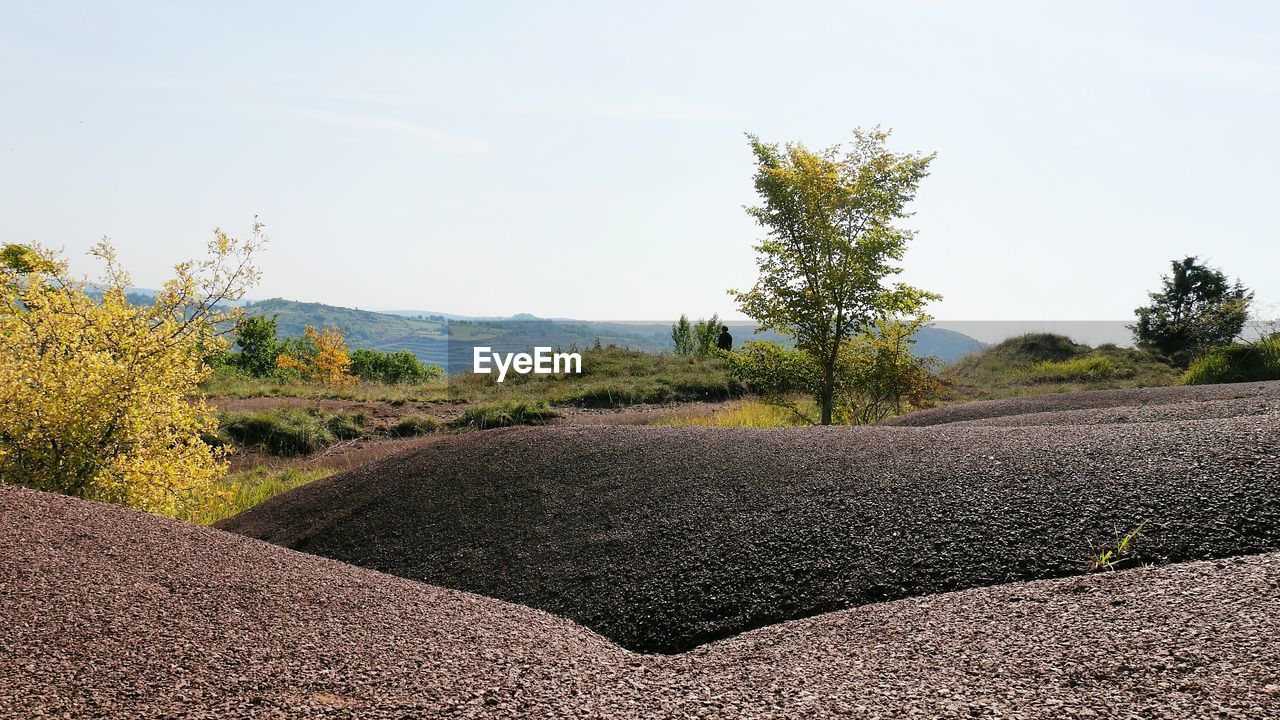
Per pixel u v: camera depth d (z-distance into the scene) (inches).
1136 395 385.1
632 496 200.4
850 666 105.0
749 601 143.6
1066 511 153.5
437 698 92.5
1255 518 139.9
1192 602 110.6
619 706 93.5
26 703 83.0
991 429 220.8
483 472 238.1
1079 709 86.1
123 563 130.1
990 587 132.0
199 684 91.3
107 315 249.0
